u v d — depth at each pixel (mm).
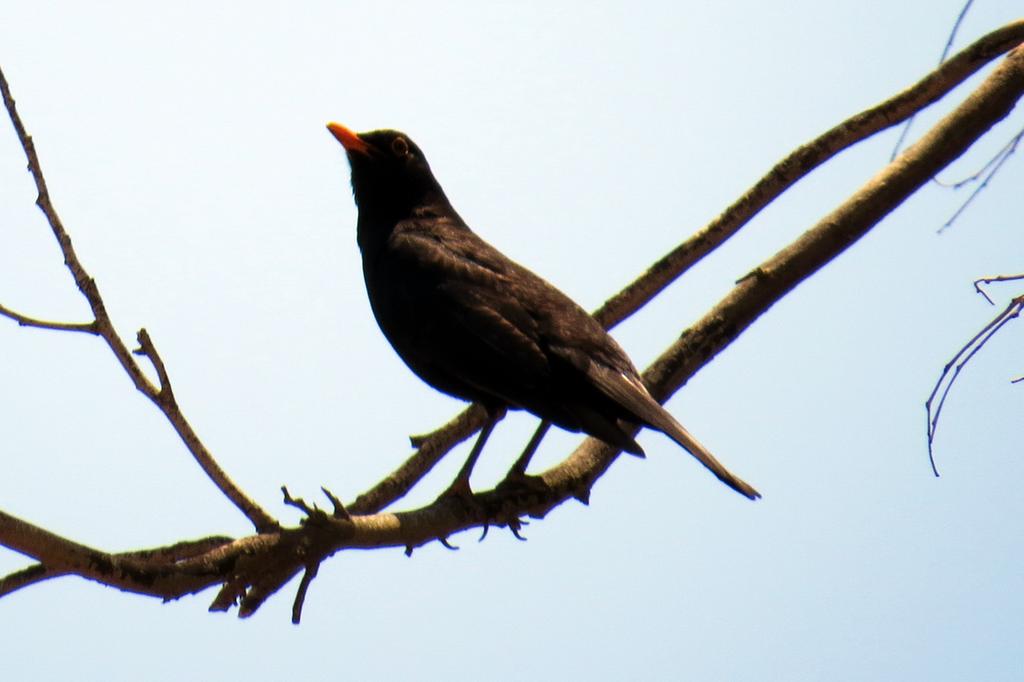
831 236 12734
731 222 13148
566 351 12125
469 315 12633
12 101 8797
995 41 13625
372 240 13836
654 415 11594
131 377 8828
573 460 12008
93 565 8125
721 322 12531
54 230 8758
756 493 10812
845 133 13297
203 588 8641
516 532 11680
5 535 7766
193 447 8852
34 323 8680
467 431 12766
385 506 12156
